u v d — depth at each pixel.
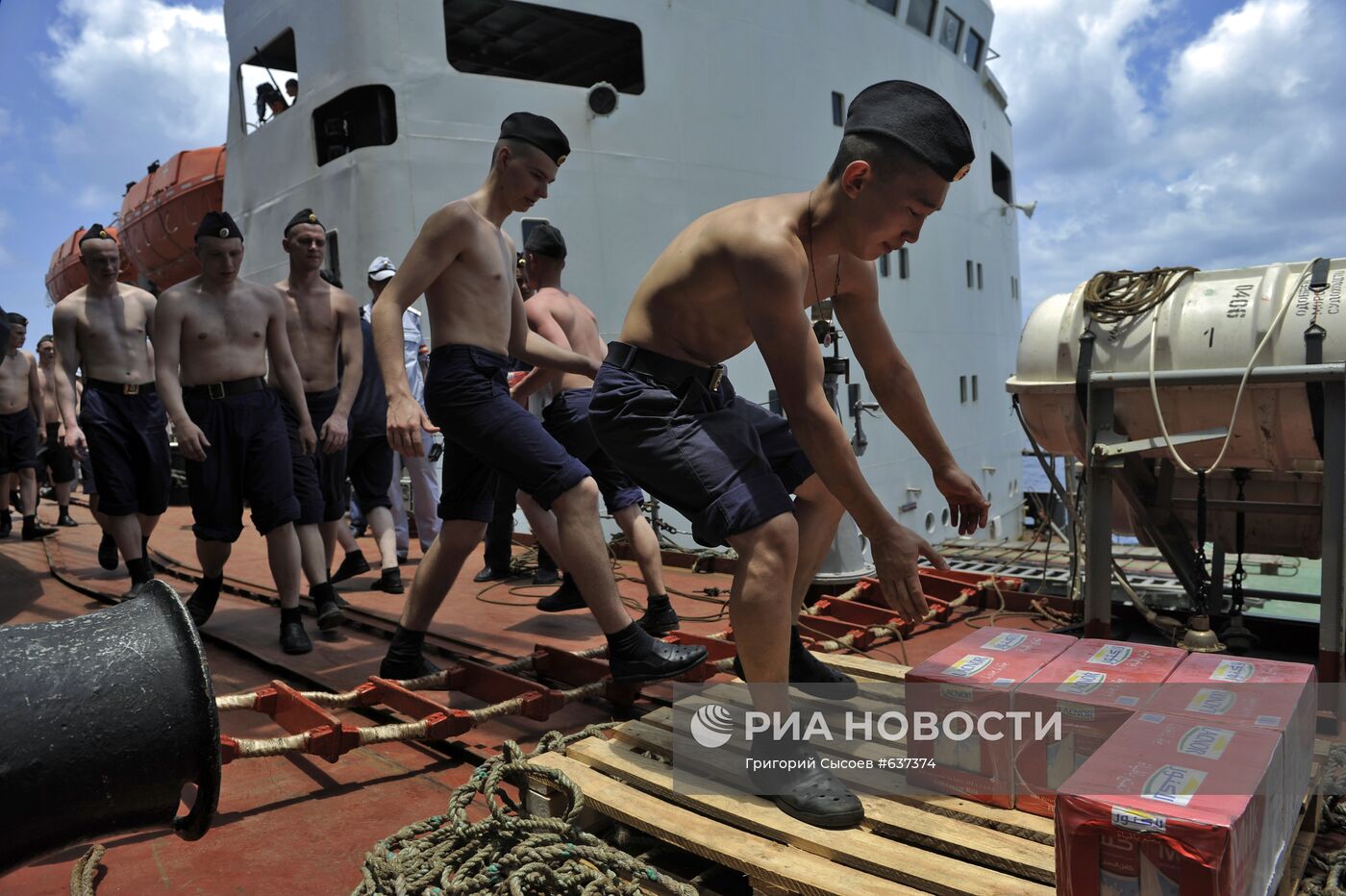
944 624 3.64
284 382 3.72
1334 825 1.83
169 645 0.95
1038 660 1.90
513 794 2.20
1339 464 2.48
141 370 4.21
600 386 2.00
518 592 4.45
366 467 4.61
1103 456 2.82
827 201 1.78
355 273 7.56
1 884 1.76
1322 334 2.51
